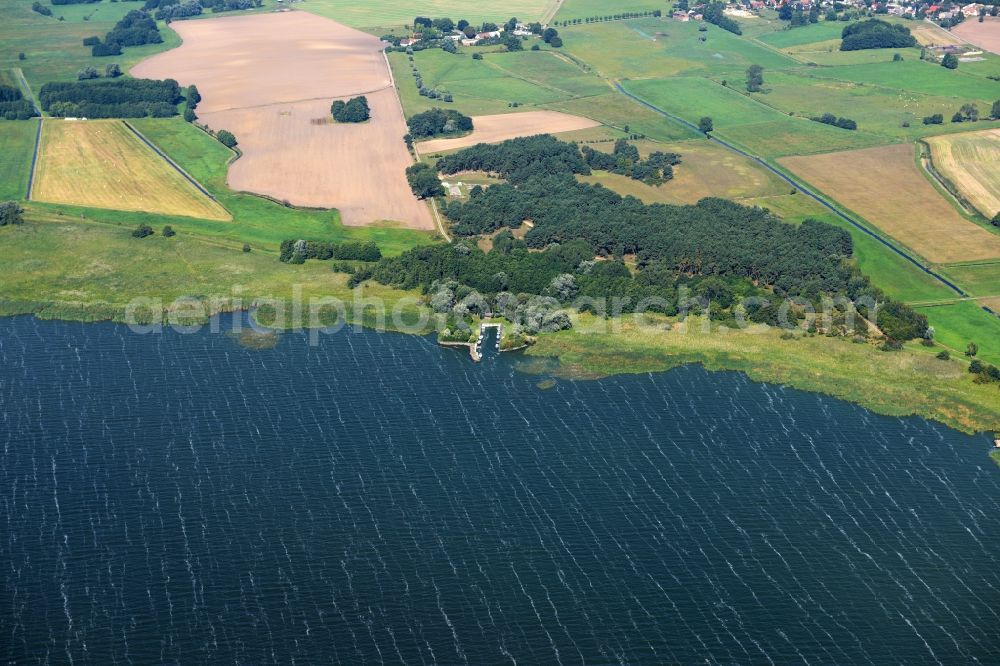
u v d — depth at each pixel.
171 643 184.50
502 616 191.50
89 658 181.12
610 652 183.75
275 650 183.25
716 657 183.00
